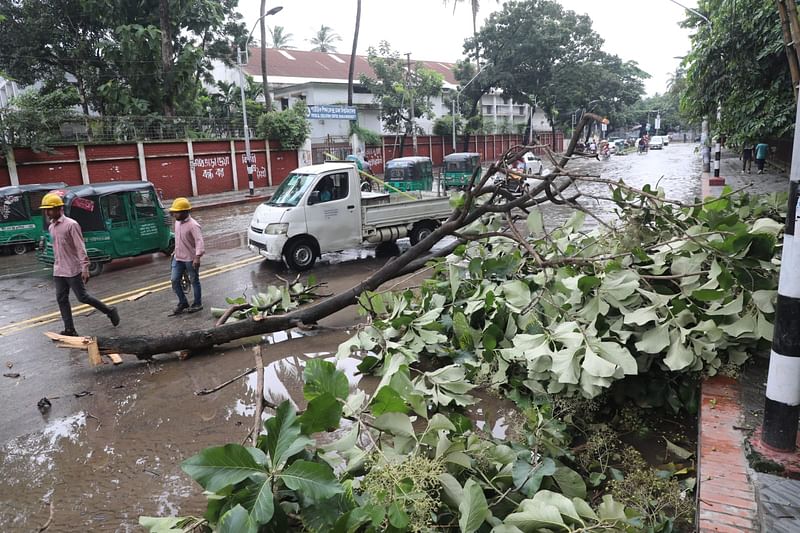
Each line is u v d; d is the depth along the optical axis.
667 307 4.29
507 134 54.69
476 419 4.59
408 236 12.13
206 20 28.39
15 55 25.77
